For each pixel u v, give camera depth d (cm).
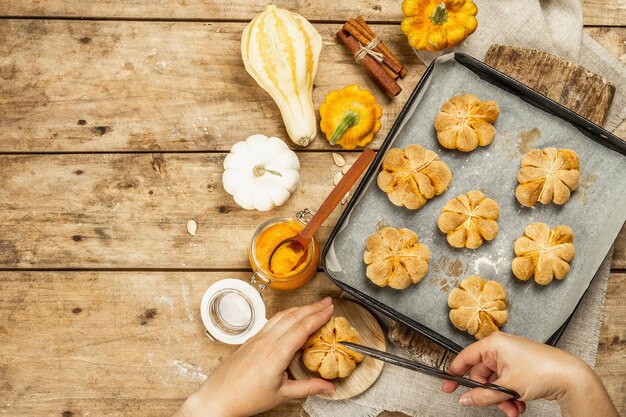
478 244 100
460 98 101
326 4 107
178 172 107
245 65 104
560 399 91
